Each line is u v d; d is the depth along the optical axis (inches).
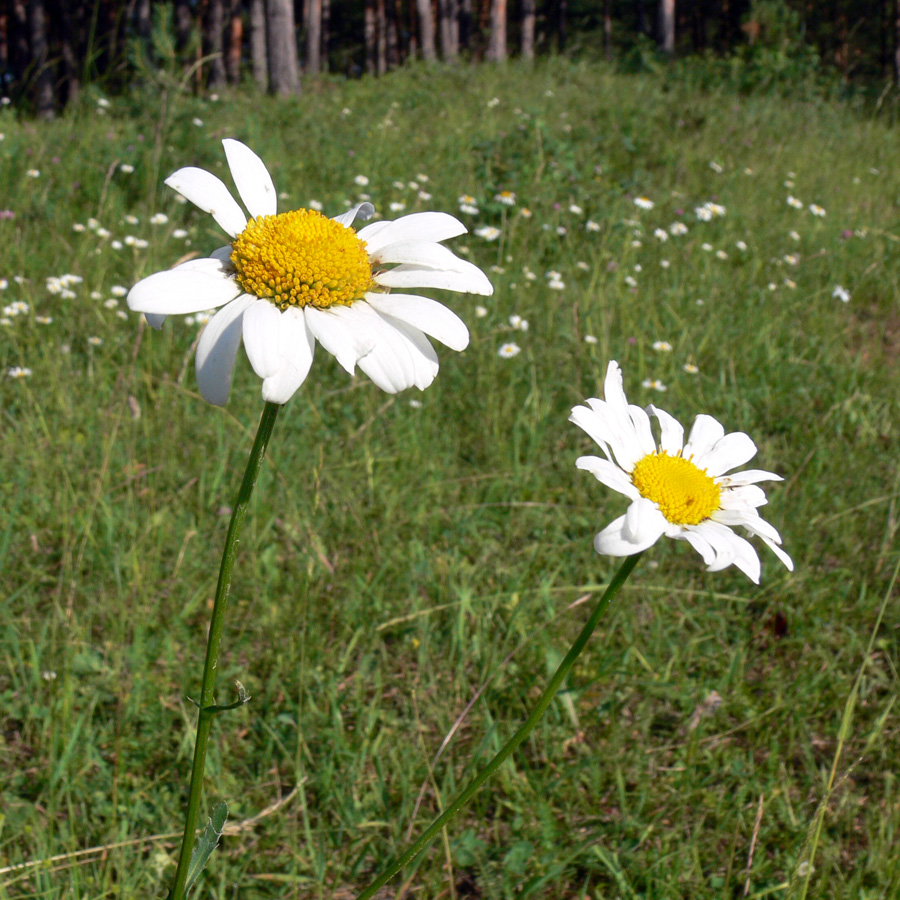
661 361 21.2
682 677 13.0
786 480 17.6
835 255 30.8
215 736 11.5
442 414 19.7
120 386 16.9
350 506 15.8
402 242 6.9
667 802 11.2
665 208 33.7
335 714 11.4
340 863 10.2
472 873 10.6
